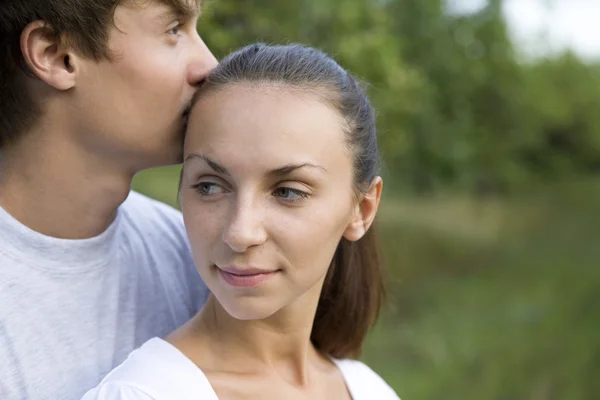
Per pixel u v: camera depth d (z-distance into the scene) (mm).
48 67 1292
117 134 1320
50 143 1330
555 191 15047
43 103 1317
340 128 1231
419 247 8641
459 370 5125
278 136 1162
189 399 1185
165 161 1379
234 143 1163
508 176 13641
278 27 3904
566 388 4844
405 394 4617
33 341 1301
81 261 1365
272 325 1307
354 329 1535
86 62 1295
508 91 12445
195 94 1290
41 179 1341
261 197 1176
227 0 3484
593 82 19219
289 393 1316
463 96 11047
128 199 1582
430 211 10516
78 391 1341
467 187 12203
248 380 1281
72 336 1346
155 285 1504
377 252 1591
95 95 1305
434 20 10047
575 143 17766
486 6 11617
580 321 6234
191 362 1232
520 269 8266
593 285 7379
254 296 1179
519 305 6750
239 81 1208
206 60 1378
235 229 1139
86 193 1358
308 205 1189
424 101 9023
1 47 1319
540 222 11227
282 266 1184
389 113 5250
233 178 1167
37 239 1322
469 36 11609
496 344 5641
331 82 1250
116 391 1162
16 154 1347
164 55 1323
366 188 1327
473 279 7734
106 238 1402
